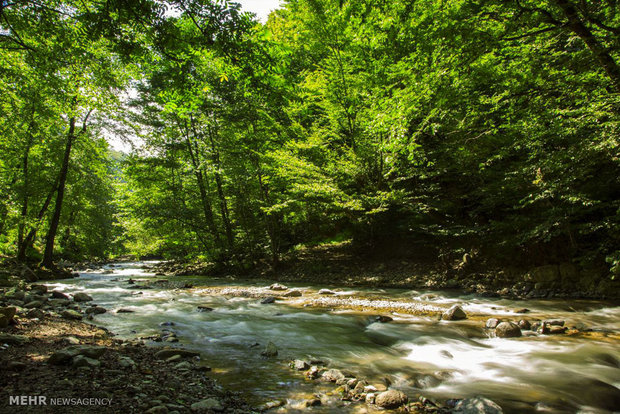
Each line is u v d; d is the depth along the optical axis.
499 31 6.38
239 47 5.09
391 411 3.63
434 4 7.61
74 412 2.87
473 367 5.05
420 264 14.91
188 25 4.94
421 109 7.83
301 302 10.20
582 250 11.44
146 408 3.16
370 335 6.76
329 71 14.16
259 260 19.84
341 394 4.04
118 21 4.64
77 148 19.09
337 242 19.97
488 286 12.19
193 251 21.38
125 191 20.84
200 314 8.49
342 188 15.38
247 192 19.34
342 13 12.59
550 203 11.42
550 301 10.04
